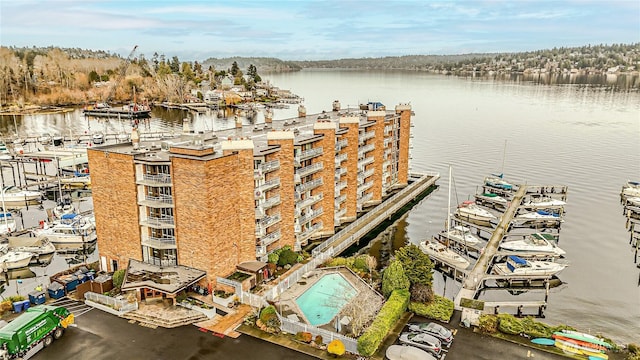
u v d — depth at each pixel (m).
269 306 51.78
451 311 53.59
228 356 45.22
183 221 56.34
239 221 59.88
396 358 44.25
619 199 107.19
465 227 89.88
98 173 59.88
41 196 105.56
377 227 91.19
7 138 171.12
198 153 53.44
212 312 52.16
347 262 66.62
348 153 85.38
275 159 67.00
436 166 136.25
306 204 74.81
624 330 57.62
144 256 60.06
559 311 61.97
